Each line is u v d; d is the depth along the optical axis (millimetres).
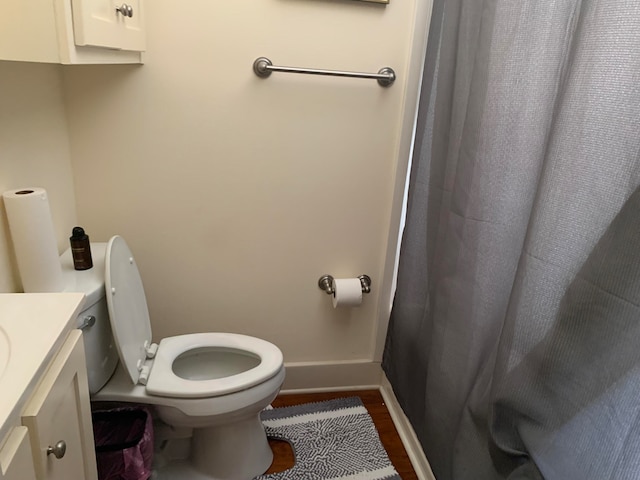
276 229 1821
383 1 1600
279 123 1686
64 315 863
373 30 1644
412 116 1753
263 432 1681
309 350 2039
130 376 1353
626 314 762
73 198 1621
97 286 1270
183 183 1697
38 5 851
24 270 1146
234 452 1572
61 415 816
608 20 788
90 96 1549
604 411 794
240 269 1851
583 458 833
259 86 1631
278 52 1608
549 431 924
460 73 1368
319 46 1627
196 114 1627
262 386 1478
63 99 1528
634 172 754
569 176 874
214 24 1548
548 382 930
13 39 839
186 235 1764
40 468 729
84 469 958
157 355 1538
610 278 792
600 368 808
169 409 1410
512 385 1020
